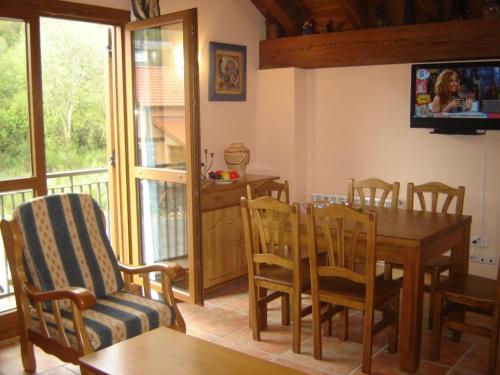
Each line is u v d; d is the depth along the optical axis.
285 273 3.37
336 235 3.11
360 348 3.29
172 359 2.06
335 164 5.04
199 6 4.61
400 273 4.66
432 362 3.11
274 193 5.10
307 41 4.88
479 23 3.99
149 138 4.13
